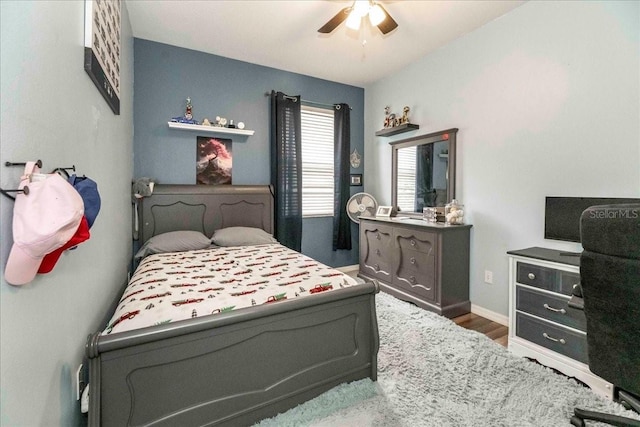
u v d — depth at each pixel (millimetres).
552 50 2293
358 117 4383
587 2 2102
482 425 1422
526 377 1791
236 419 1346
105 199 1665
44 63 880
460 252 2877
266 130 3697
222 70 3412
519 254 2104
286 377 1469
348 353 1662
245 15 2617
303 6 2488
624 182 1955
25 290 768
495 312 2736
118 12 1948
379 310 2828
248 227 3369
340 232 4148
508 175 2611
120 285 2182
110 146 1804
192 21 2705
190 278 1816
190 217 3184
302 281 1732
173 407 1205
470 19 2670
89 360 1056
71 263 1106
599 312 1155
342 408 1514
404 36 2957
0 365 659
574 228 2092
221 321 1248
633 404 1298
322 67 3703
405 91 3684
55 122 959
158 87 3111
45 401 881
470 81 2904
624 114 1947
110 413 1091
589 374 1745
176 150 3217
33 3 811
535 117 2410
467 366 1902
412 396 1618
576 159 2180
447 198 3141
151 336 1117
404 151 3723
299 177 3770
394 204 3871
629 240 1025
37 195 694
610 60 2000
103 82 1502
